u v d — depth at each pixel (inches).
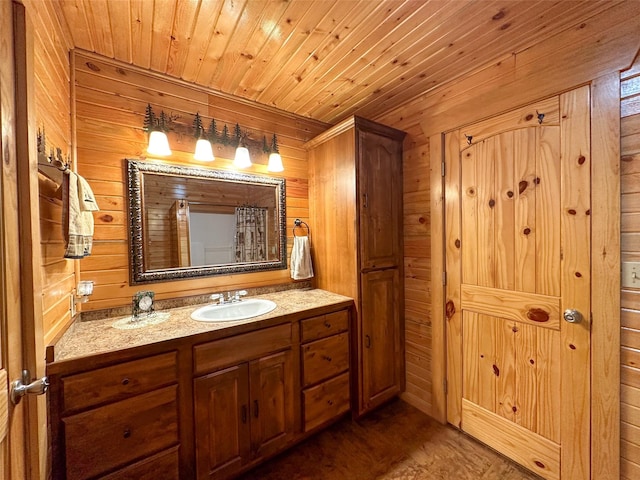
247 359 60.0
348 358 77.0
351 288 78.9
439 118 75.7
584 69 51.8
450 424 75.7
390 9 50.4
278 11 50.7
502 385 65.1
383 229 82.3
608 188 49.6
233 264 81.6
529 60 59.6
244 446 59.5
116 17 51.9
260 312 67.2
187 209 74.7
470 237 70.2
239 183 83.0
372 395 79.7
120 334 53.3
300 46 60.5
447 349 76.0
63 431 42.7
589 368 52.4
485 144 66.8
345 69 68.9
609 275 49.9
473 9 50.4
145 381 49.1
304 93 80.1
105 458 45.8
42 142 42.3
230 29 55.3
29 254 32.2
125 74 66.9
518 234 61.6
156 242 70.1
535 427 59.8
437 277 77.4
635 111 47.0
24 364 31.6
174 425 51.8
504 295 64.1
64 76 56.9
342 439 71.7
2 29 28.1
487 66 66.8
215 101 79.5
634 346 47.9
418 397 84.1
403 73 70.7
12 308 29.4
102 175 64.1
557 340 56.5
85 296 59.4
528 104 59.4
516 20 53.1
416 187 83.4
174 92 73.2
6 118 28.8
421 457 65.6
